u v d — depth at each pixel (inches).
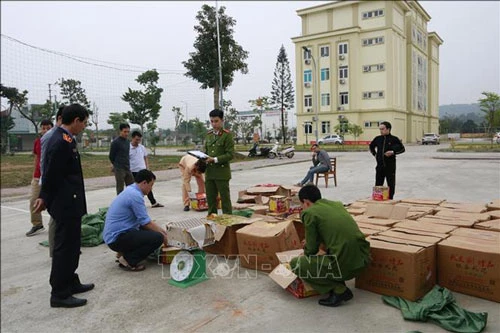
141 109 936.3
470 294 128.8
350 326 112.6
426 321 114.0
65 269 135.0
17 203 358.9
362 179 444.8
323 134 1320.1
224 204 218.2
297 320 117.7
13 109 1002.1
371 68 1099.3
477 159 539.5
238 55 825.5
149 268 169.9
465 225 162.6
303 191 138.3
